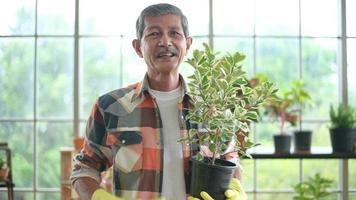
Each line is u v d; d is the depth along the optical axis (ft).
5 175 12.07
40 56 13.65
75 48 13.44
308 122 14.12
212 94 3.95
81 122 13.69
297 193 13.07
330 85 14.47
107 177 8.49
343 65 13.34
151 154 4.33
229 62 3.98
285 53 13.94
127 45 13.67
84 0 13.47
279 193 13.79
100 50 13.70
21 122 13.67
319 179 12.32
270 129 13.87
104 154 4.62
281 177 13.87
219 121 3.92
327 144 14.11
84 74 13.73
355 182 13.35
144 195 4.16
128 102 4.46
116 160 4.33
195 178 4.07
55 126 13.73
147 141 4.36
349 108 12.29
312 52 14.29
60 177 12.50
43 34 13.58
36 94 13.65
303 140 11.84
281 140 11.66
